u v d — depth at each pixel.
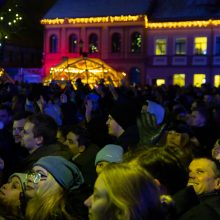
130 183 2.34
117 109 6.09
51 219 3.46
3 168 5.41
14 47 55.66
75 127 6.19
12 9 27.97
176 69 46.34
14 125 6.19
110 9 48.84
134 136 5.73
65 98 10.81
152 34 47.16
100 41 48.78
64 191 3.62
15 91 13.50
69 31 50.09
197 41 45.72
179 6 47.41
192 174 4.07
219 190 4.09
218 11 45.84
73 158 6.04
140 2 48.38
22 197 3.89
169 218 3.17
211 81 45.22
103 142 6.53
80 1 51.28
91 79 29.11
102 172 2.43
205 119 7.56
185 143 5.56
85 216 3.59
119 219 2.29
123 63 48.00
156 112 6.77
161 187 3.33
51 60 50.69
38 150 5.11
